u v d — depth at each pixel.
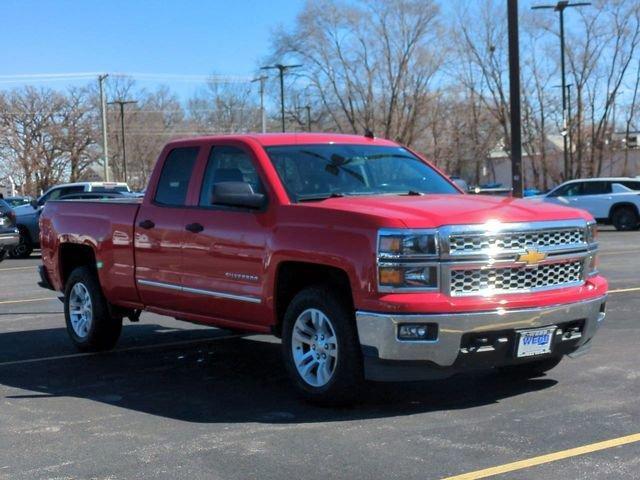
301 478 4.57
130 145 83.31
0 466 4.90
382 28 55.00
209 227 6.80
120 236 7.88
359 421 5.67
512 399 6.19
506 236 5.60
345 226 5.70
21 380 7.29
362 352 5.61
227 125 81.56
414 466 4.71
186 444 5.25
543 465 4.67
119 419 5.91
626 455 4.81
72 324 8.76
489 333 5.52
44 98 71.75
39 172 72.31
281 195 6.32
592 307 6.06
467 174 69.75
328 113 57.09
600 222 28.81
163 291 7.38
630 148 56.59
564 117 43.16
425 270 5.42
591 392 6.34
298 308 6.08
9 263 20.94
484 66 54.47
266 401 6.33
